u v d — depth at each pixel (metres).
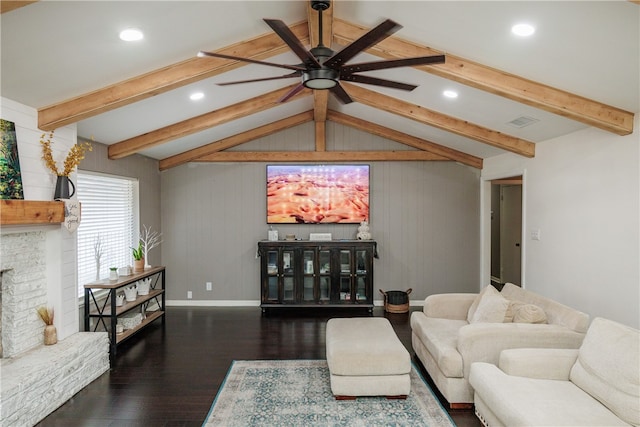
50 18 2.19
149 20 2.47
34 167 3.13
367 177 6.20
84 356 3.37
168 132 4.66
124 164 5.09
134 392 3.29
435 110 4.62
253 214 6.24
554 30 2.48
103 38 2.54
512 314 3.30
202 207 6.25
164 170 6.19
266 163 6.21
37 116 3.16
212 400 3.15
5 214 2.68
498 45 2.84
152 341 4.55
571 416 2.10
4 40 2.28
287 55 3.77
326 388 3.33
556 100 3.21
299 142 6.21
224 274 6.27
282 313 5.77
